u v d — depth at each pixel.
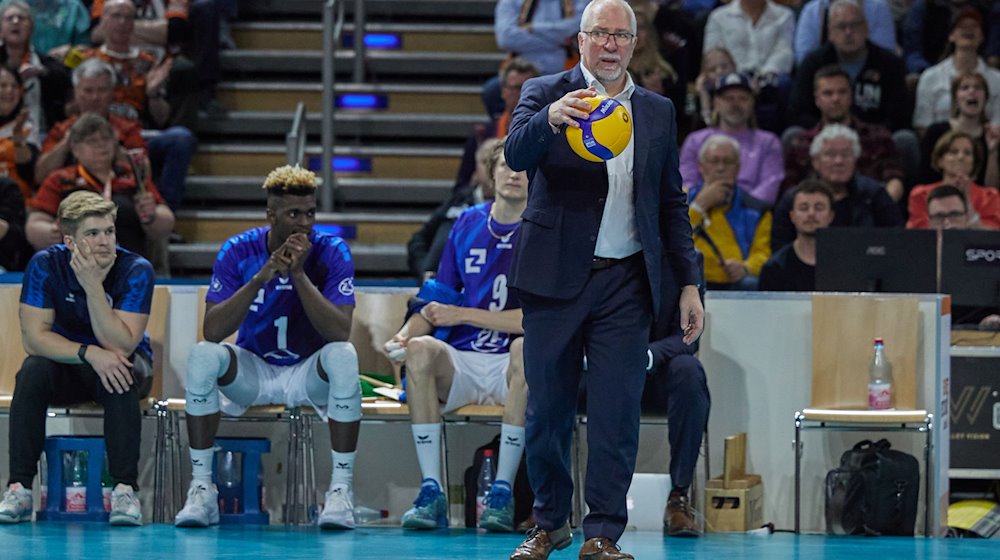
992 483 19.86
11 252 23.39
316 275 17.25
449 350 17.23
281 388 17.41
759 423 18.39
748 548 15.32
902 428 17.61
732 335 18.45
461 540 15.61
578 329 11.81
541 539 12.25
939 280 19.14
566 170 11.73
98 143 23.27
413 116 29.91
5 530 16.16
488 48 31.62
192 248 26.97
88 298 16.83
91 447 17.66
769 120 26.97
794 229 22.78
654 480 17.47
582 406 17.31
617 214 11.78
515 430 16.48
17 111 25.39
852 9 26.45
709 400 16.91
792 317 18.33
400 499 18.58
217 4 30.83
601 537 11.76
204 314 18.05
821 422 17.77
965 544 16.25
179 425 18.23
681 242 12.27
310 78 31.31
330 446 18.58
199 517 16.69
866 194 23.28
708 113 26.72
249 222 27.78
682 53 27.61
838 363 18.02
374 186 28.64
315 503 17.86
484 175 22.97
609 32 11.55
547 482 12.27
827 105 25.48
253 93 30.36
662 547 15.32
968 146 23.97
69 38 29.23
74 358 16.84
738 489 17.41
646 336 11.95
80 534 15.82
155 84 27.53
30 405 16.95
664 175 12.16
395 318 18.80
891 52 26.89
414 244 24.39
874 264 19.06
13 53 26.61
